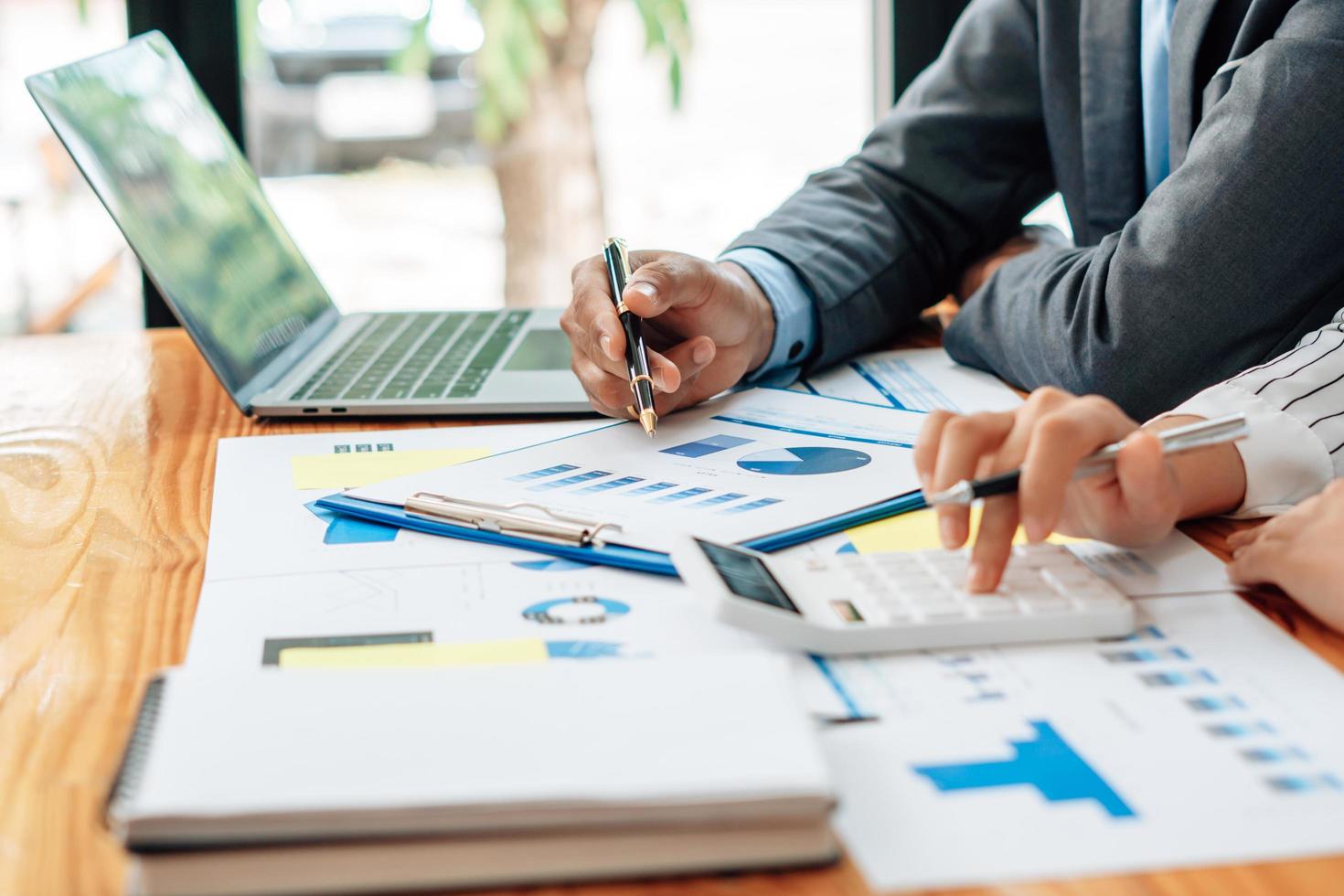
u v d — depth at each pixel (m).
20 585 0.56
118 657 0.49
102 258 2.59
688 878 0.35
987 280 0.95
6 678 0.47
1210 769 0.40
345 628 0.51
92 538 0.62
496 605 0.53
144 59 0.97
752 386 0.90
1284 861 0.35
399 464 0.73
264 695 0.39
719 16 2.71
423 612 0.52
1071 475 0.51
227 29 1.45
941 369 0.95
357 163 2.76
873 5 1.62
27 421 0.83
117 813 0.33
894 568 0.54
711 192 2.83
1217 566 0.56
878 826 0.37
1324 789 0.38
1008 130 1.09
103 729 0.44
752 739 0.37
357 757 0.36
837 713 0.43
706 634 0.50
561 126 2.72
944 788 0.39
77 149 0.77
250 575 0.57
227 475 0.72
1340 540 0.50
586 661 0.41
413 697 0.39
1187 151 0.87
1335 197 0.73
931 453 0.54
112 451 0.77
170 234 0.84
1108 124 1.02
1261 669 0.46
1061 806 0.38
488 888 0.35
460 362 0.93
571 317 0.81
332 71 2.69
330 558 0.58
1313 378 0.65
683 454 0.71
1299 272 0.74
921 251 1.05
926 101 1.11
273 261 1.01
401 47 2.70
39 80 0.77
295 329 0.98
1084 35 1.02
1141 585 0.54
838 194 1.06
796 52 2.73
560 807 0.34
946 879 0.35
